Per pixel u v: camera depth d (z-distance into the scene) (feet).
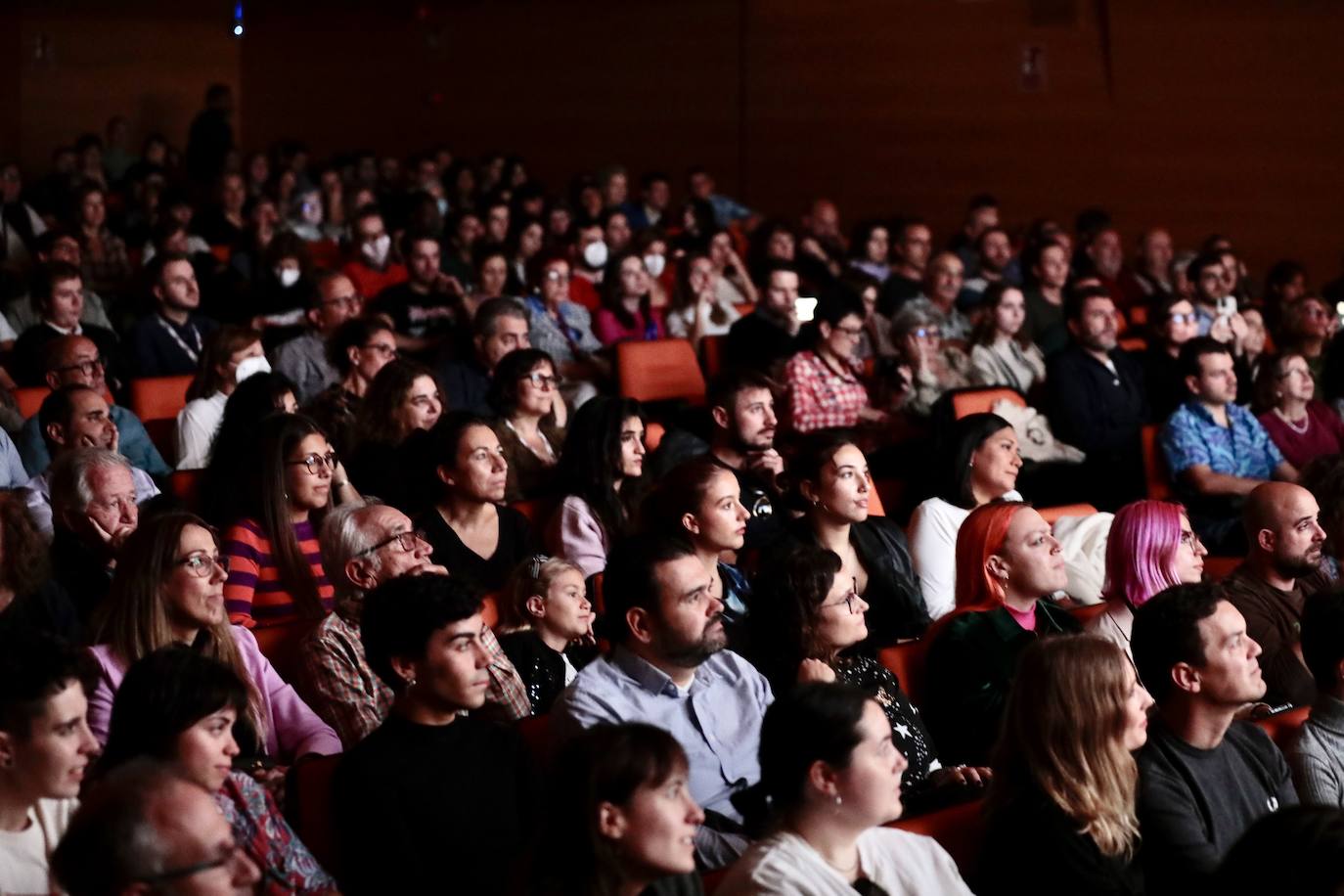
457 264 36.83
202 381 21.27
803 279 37.35
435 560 16.96
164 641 12.38
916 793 13.12
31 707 9.45
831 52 50.34
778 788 10.06
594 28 56.39
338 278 25.89
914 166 48.70
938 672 14.34
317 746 12.80
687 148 54.34
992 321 28.32
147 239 40.29
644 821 8.91
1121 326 33.88
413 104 61.26
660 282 36.52
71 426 17.88
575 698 12.41
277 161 53.01
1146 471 24.18
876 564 17.21
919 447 24.86
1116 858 10.96
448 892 10.80
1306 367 25.00
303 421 16.06
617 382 26.91
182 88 63.52
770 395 19.66
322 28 63.10
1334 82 40.37
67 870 7.16
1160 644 11.98
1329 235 40.75
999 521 15.20
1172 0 42.88
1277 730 13.17
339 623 13.52
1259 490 16.58
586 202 43.52
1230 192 42.42
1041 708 11.03
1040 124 45.85
